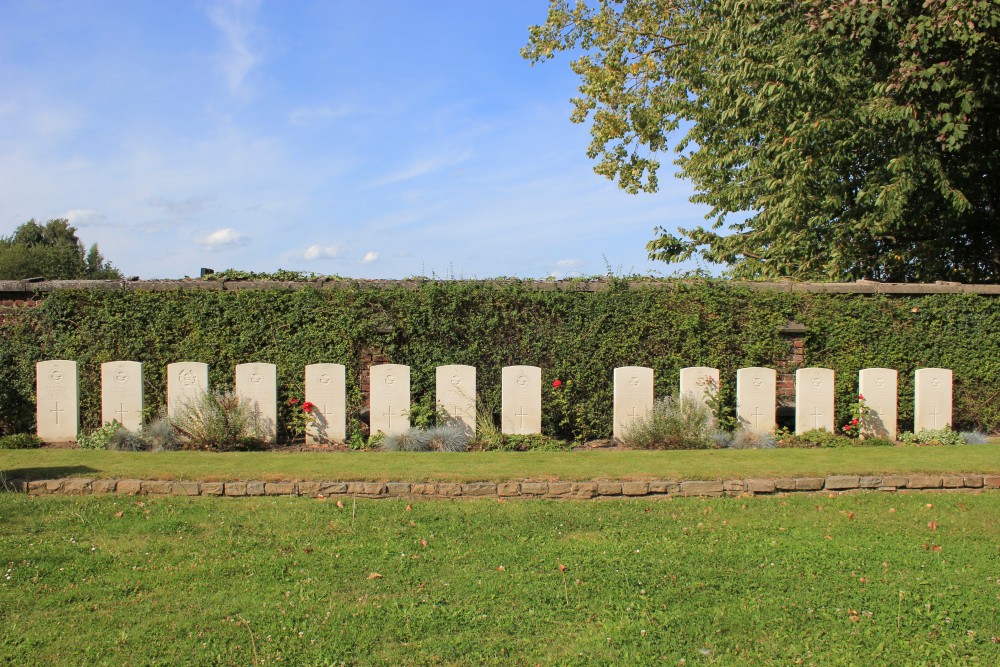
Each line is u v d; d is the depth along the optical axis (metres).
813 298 11.94
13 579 5.33
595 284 11.74
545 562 5.77
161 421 10.48
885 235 17.52
